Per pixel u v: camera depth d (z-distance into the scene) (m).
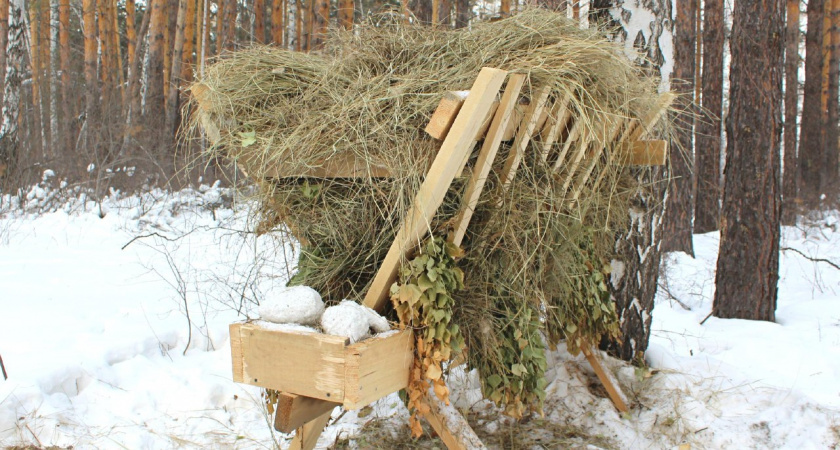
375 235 2.40
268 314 2.09
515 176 2.49
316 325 2.08
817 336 4.86
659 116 3.13
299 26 13.22
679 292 7.20
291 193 2.49
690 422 3.38
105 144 10.48
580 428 3.34
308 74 2.53
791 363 4.18
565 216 2.76
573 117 2.58
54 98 18.00
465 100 2.06
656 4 3.70
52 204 9.27
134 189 9.49
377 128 2.19
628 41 3.73
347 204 2.40
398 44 2.61
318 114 2.36
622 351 3.90
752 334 5.02
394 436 3.16
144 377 3.69
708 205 12.48
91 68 13.70
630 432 3.31
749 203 5.79
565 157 2.71
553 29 2.67
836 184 15.55
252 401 3.52
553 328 3.42
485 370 2.67
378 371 2.03
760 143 5.74
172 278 5.71
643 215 3.81
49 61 19.56
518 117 2.35
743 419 3.38
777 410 3.40
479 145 2.32
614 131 2.79
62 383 3.49
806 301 6.47
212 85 2.48
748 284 5.82
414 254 2.26
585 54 2.52
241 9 18.28
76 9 21.17
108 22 17.62
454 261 2.33
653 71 3.69
